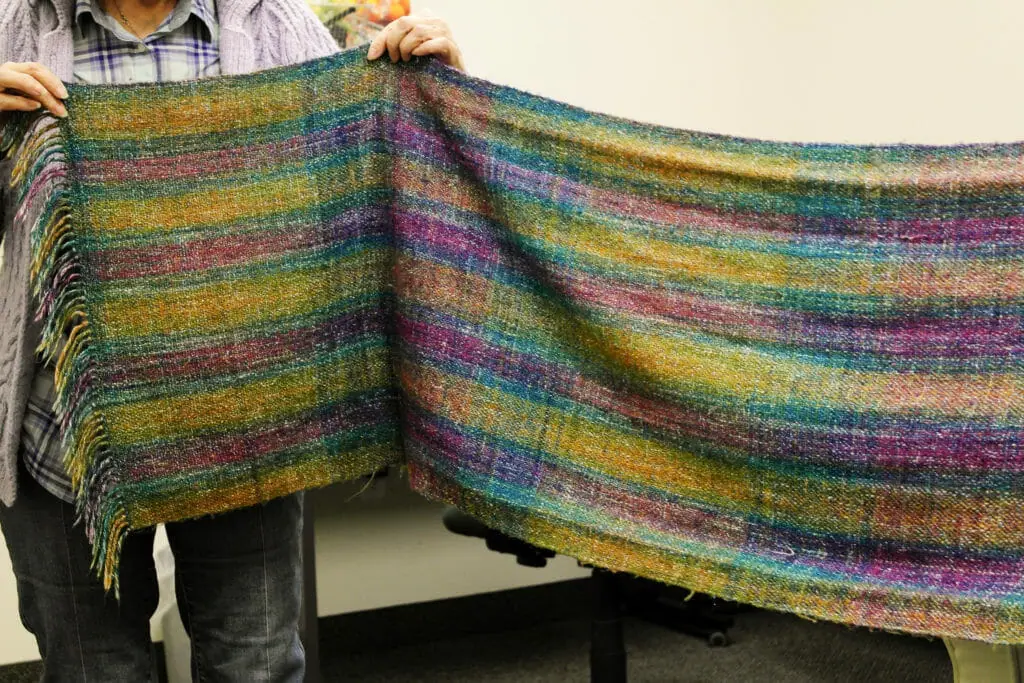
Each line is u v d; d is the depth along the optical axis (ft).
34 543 4.02
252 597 4.27
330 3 7.41
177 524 4.25
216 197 4.16
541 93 8.21
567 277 4.09
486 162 4.13
